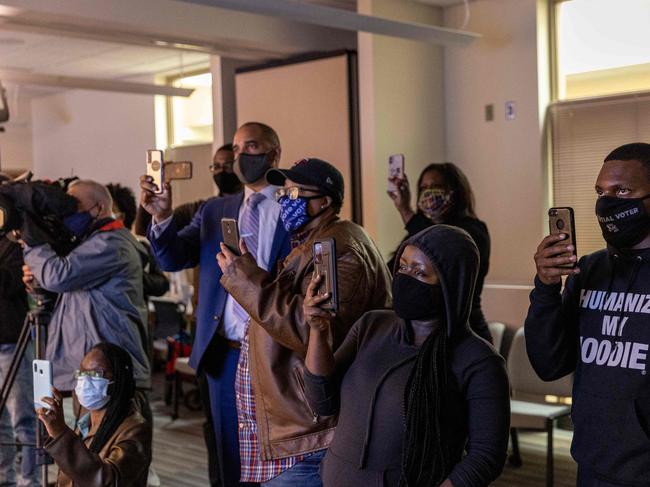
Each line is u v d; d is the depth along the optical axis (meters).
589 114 5.80
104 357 2.94
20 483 4.24
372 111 6.10
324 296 1.96
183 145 9.51
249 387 2.80
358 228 2.64
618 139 5.67
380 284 2.62
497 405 1.92
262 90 7.05
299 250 2.59
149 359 3.92
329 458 2.04
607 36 5.75
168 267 3.37
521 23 6.04
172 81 9.83
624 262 1.98
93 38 6.21
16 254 4.29
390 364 1.98
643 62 5.58
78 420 3.16
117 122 10.34
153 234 3.28
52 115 11.56
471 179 6.44
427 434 1.88
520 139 6.10
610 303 1.98
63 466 2.71
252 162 3.17
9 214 3.44
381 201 6.16
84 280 3.59
